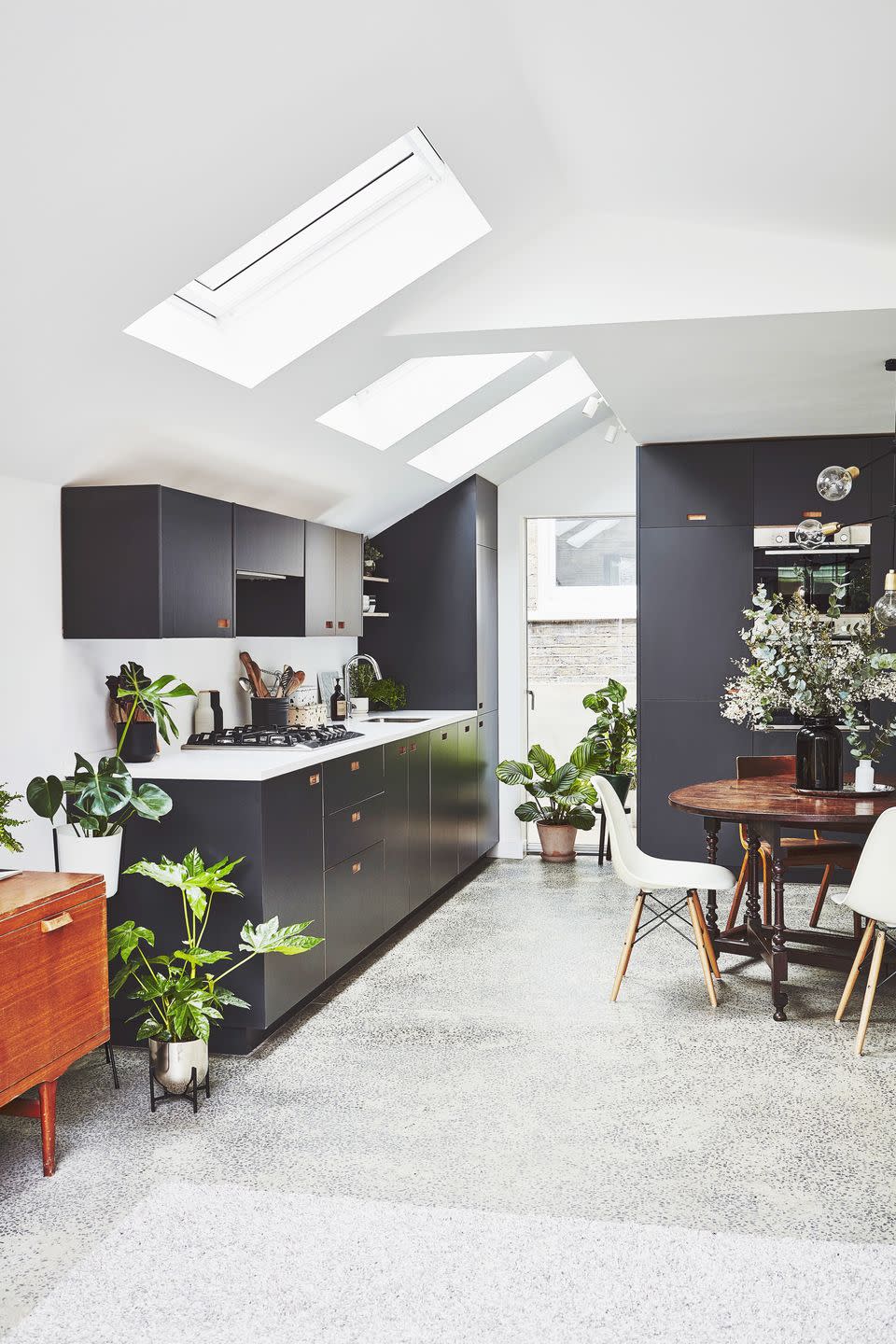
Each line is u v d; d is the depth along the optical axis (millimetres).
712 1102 3533
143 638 3887
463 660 7102
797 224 3654
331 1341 2342
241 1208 2883
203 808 3973
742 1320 2402
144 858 4023
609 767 7410
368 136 2906
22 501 3723
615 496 7473
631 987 4711
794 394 5164
